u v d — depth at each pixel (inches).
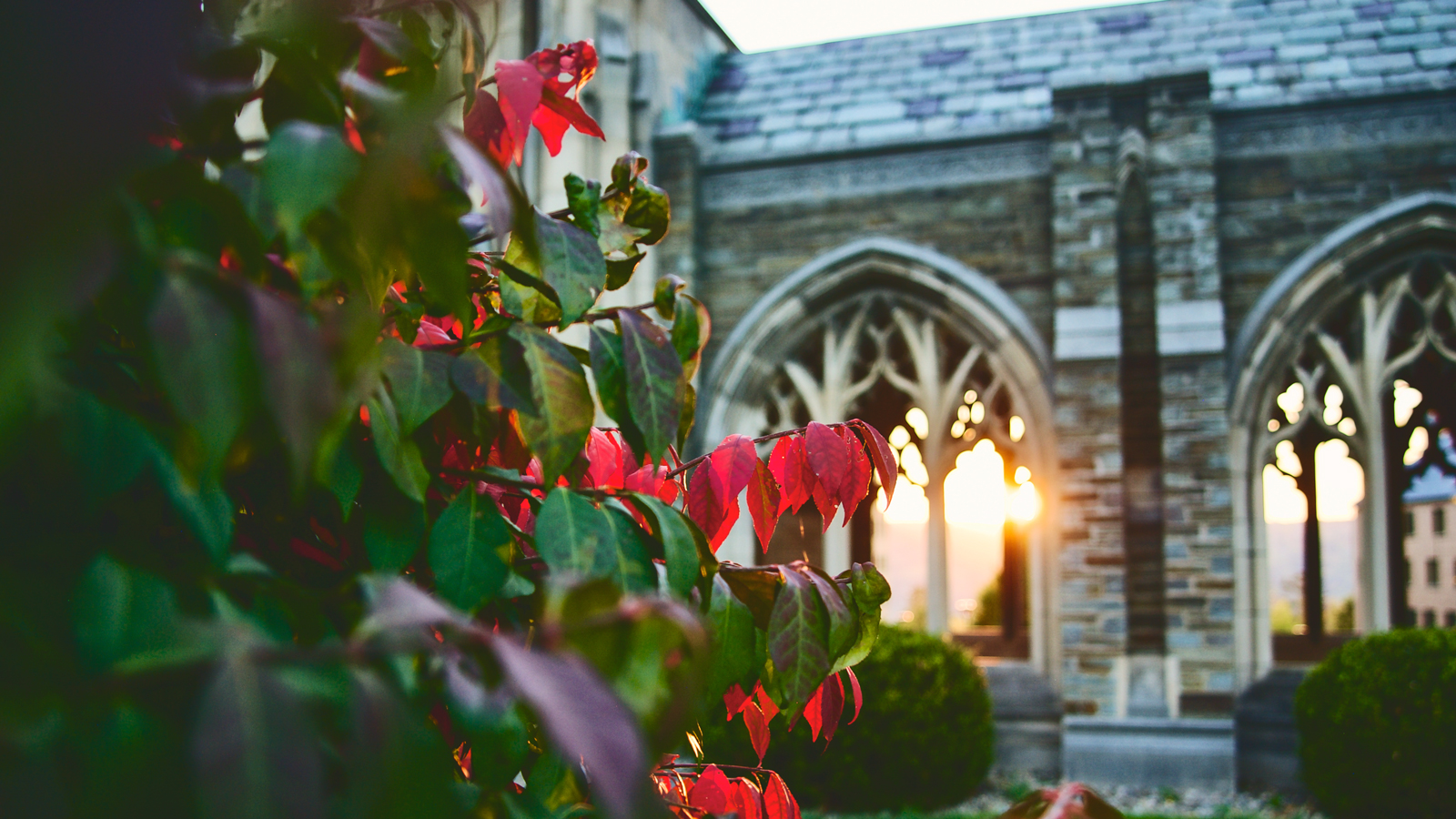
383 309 41.3
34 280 13.5
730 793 51.9
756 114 443.5
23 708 17.0
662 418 38.5
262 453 29.8
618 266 49.1
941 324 393.7
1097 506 354.6
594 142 404.5
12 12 13.0
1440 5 390.6
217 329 20.0
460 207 33.1
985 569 1411.2
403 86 34.2
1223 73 388.2
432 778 20.0
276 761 16.2
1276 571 1443.2
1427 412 438.9
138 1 14.2
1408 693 285.4
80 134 13.7
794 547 476.4
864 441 55.8
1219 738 331.6
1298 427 356.8
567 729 17.6
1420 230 346.3
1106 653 347.3
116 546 22.7
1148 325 365.1
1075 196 373.1
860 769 301.4
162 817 17.7
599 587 21.4
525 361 36.9
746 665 43.9
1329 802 299.0
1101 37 432.5
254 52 29.4
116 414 23.4
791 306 401.7
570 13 412.8
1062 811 29.0
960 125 397.4
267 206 28.4
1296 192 363.3
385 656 24.9
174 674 17.3
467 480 43.8
